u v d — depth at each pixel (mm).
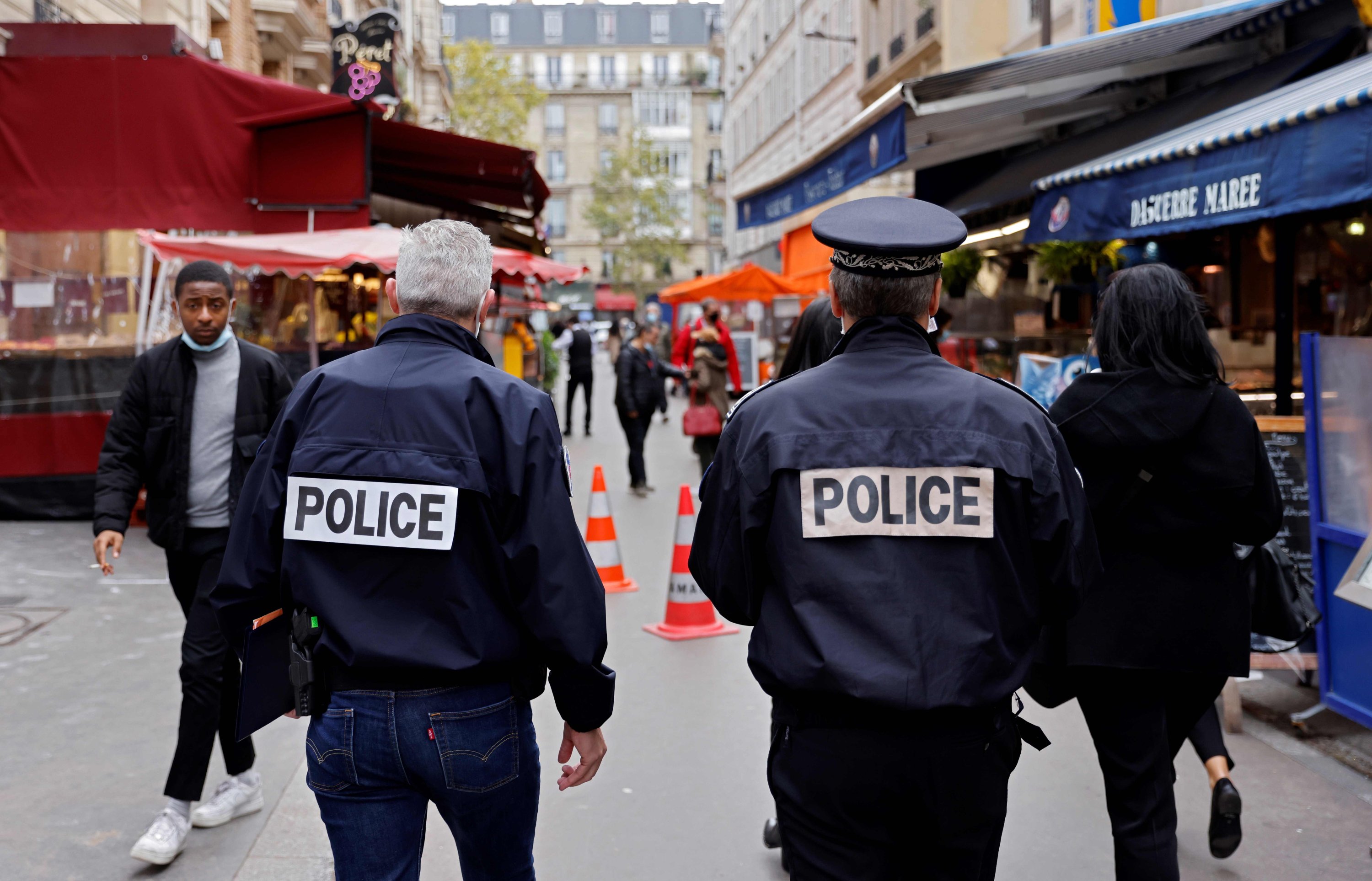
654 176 66250
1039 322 10289
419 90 38969
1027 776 4559
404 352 2400
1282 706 5254
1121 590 3076
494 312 13766
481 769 2307
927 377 2299
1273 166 5363
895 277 2367
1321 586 4820
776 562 2240
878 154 8180
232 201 10781
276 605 2477
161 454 3793
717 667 6113
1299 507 5344
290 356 11289
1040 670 3240
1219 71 8250
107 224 10562
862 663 2111
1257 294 8320
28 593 7383
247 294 11203
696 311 30844
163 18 15461
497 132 43906
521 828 2457
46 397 10039
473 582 2281
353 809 2332
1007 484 2197
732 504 2328
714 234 84938
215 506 3834
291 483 2326
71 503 10078
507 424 2293
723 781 4527
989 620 2170
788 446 2236
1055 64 7777
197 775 3754
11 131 10484
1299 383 7402
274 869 3713
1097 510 3088
